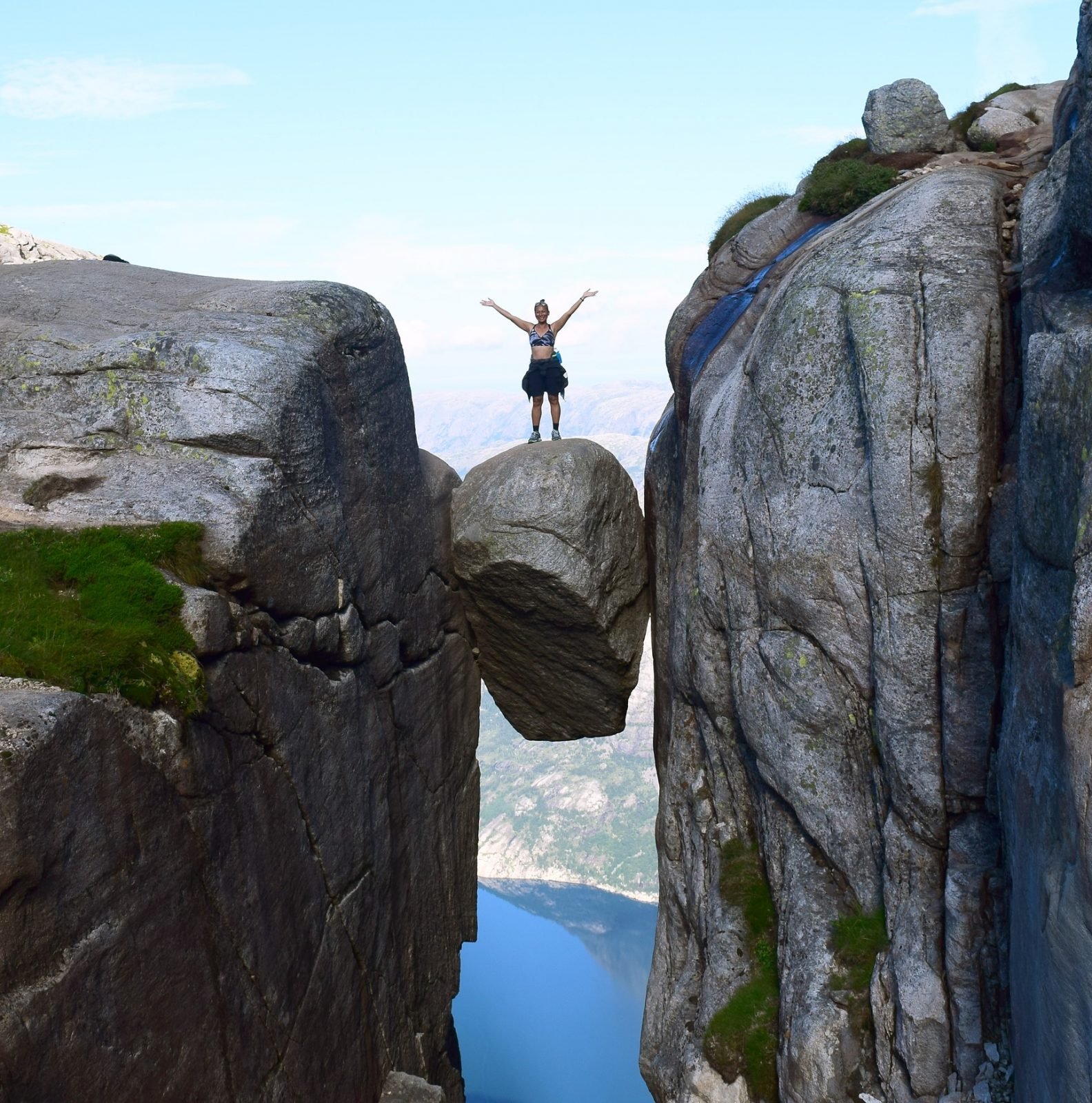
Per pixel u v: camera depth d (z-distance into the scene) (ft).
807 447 39.99
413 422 52.37
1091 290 31.12
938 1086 32.86
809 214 53.88
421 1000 51.13
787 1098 36.65
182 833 27.96
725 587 44.04
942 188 40.93
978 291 36.68
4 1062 20.35
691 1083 40.19
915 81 53.72
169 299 46.44
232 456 36.94
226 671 31.50
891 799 36.68
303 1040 35.35
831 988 36.68
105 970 24.03
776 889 42.29
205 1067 28.40
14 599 27.96
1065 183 32.86
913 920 35.29
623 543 57.67
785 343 41.32
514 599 56.34
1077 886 21.77
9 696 23.25
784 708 40.63
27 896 21.59
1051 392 26.84
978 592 35.06
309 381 40.86
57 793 22.68
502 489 55.01
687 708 50.65
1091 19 29.58
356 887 41.75
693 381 52.11
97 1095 23.39
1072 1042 22.08
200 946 28.58
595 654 58.18
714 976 42.60
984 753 34.53
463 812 58.85
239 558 33.94
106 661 26.12
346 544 42.37
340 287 47.06
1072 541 24.88
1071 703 22.38
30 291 45.16
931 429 35.88
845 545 38.24
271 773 34.17
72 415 37.65
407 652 50.21
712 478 45.37
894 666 36.14
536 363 61.21
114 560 30.66
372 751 44.34
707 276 57.67
